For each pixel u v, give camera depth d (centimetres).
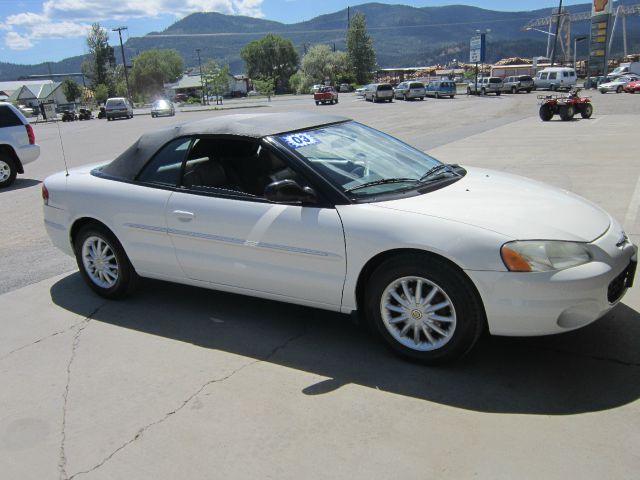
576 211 355
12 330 436
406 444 275
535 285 305
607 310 327
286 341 393
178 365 367
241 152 410
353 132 445
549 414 292
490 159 1146
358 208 352
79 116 5075
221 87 7569
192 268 423
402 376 338
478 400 308
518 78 5053
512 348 362
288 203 375
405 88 4959
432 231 325
